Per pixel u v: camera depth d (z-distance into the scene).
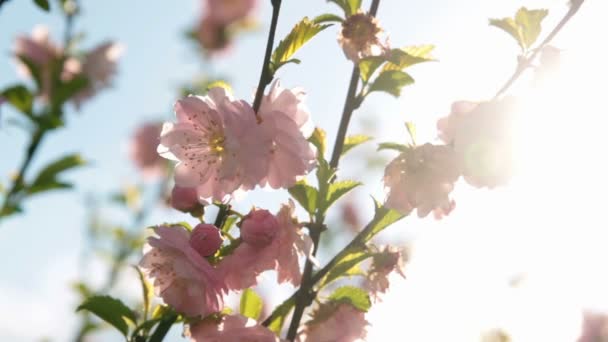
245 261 0.57
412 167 0.59
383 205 0.60
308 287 0.59
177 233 0.57
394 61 0.61
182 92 1.21
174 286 0.57
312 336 0.60
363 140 0.63
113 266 1.16
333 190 0.60
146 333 0.58
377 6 0.62
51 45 0.99
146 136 1.25
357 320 0.60
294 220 0.58
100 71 1.03
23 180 0.81
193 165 0.59
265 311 0.67
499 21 0.62
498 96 0.61
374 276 0.61
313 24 0.59
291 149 0.57
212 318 0.57
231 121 0.57
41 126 0.81
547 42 0.61
